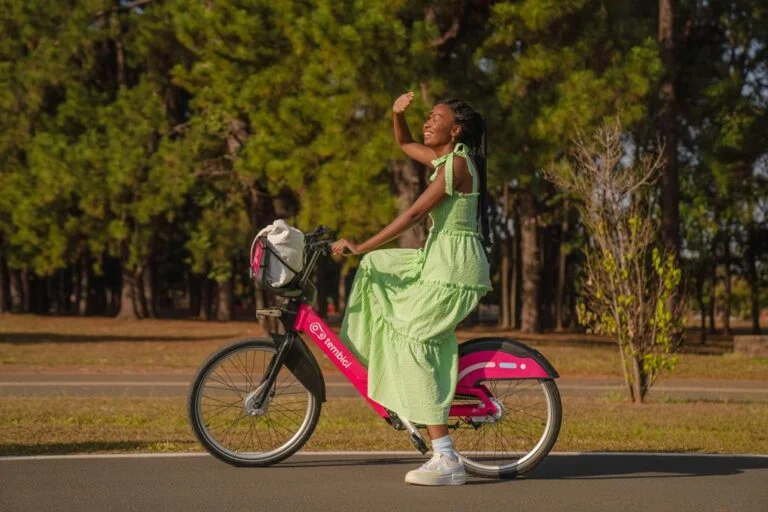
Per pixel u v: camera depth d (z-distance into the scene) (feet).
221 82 66.03
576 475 19.27
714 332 144.25
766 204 111.75
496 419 19.06
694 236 120.67
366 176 59.11
